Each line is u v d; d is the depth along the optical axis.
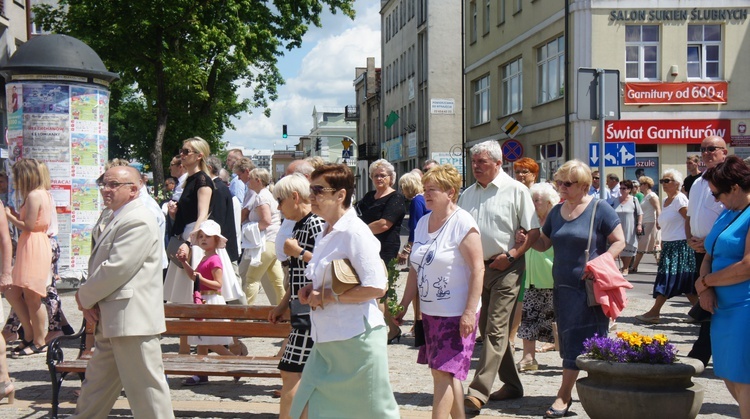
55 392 6.35
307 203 5.79
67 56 13.81
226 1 29.25
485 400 6.48
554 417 6.34
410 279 5.91
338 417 4.62
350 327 4.59
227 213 8.30
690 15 26.94
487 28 37.78
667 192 10.90
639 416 5.54
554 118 29.38
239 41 29.64
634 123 26.98
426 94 52.97
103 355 5.48
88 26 29.14
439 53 51.59
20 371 8.27
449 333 5.48
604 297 6.09
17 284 9.01
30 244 9.04
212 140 36.22
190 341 7.68
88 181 14.09
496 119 36.16
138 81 30.55
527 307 8.23
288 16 31.59
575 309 6.35
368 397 4.60
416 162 56.66
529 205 6.66
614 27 27.00
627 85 26.88
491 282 6.70
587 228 6.38
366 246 4.60
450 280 5.50
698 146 27.19
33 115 13.73
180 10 28.05
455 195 5.67
